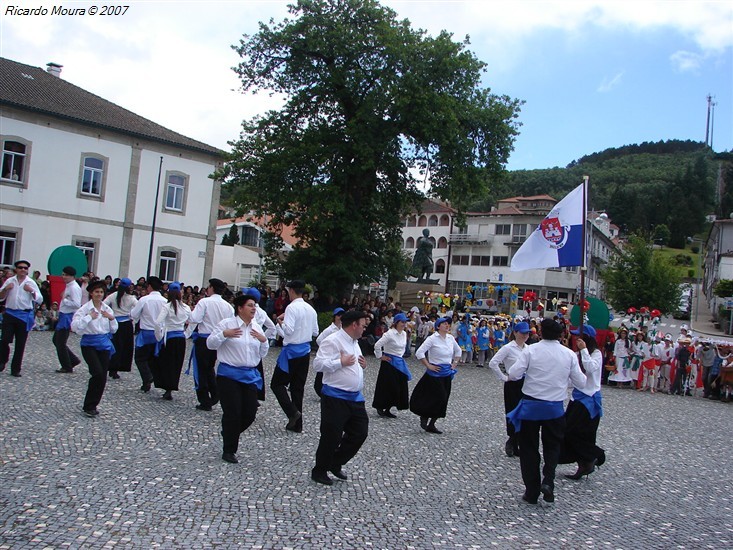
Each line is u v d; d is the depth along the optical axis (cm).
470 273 6338
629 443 1137
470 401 1479
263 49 2633
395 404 1152
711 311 6419
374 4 2544
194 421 938
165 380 1073
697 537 629
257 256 4250
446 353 1039
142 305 1125
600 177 14062
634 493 789
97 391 902
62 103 3017
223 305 1038
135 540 489
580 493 766
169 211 3281
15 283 1179
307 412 1098
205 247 3416
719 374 2072
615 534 617
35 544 462
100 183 3062
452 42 2470
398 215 2933
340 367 693
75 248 1692
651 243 5059
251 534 525
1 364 1202
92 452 726
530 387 707
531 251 1231
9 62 3256
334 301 2591
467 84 2592
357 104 2600
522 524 623
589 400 815
